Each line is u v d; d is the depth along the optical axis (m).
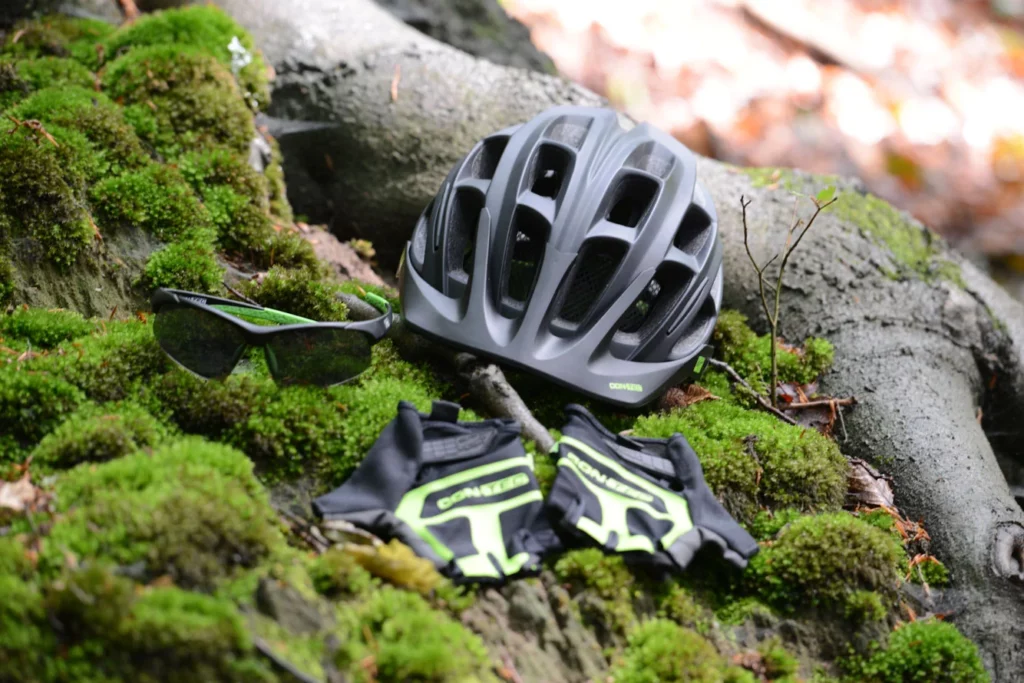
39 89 1.56
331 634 1.22
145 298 1.47
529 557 1.29
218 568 1.22
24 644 1.18
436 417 1.35
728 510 1.38
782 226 1.63
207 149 1.56
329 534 1.28
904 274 1.62
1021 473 1.63
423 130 1.67
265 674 1.18
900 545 1.41
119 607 1.18
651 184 1.45
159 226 1.49
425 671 1.21
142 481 1.26
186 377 1.35
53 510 1.25
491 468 1.33
